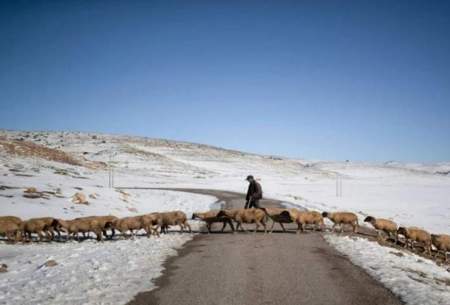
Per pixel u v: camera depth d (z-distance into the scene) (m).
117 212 27.03
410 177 165.12
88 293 8.77
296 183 104.94
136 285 9.38
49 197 26.45
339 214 18.77
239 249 13.66
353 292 8.98
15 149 63.09
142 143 165.38
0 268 11.09
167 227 18.47
